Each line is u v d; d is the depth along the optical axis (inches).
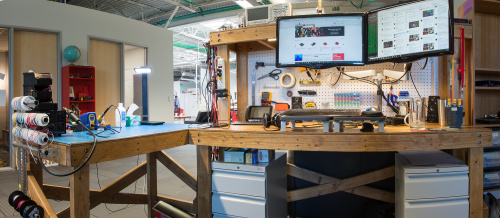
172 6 296.7
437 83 86.8
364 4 181.9
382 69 89.0
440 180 62.1
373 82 87.6
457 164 64.1
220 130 65.8
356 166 84.0
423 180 62.1
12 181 149.6
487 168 89.6
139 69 91.4
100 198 79.7
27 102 54.3
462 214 62.6
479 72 103.6
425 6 64.3
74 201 46.3
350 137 58.3
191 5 284.2
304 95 93.0
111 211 102.7
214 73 81.4
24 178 67.7
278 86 95.0
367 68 89.9
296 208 90.2
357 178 79.5
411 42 66.1
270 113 81.2
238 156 66.8
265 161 67.5
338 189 80.2
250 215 63.3
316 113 63.8
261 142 62.3
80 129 67.6
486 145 61.3
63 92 196.2
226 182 66.1
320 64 72.6
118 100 239.3
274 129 67.5
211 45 82.5
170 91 284.0
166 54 279.6
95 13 217.2
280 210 74.8
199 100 581.6
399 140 57.7
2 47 179.5
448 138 59.2
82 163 46.7
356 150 58.1
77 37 205.8
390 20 68.8
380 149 57.8
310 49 72.7
